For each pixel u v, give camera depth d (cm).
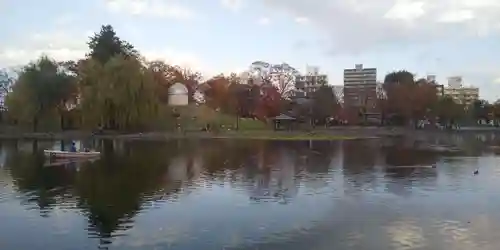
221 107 15188
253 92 15275
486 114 19338
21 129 11775
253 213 3141
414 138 11712
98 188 4125
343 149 8169
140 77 11281
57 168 5462
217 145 8894
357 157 6756
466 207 3303
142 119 11450
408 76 17825
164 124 12275
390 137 12019
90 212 3189
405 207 3306
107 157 6638
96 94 10831
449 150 8025
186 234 2653
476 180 4531
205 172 5125
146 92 11369
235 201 3538
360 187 4128
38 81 11375
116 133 11412
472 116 19238
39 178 4703
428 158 6650
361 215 3073
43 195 3800
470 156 6962
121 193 3869
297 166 5669
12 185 4297
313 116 15688
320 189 4034
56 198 3675
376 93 18188
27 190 4028
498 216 3033
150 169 5366
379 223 2864
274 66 19438
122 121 11138
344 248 2389
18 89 11450
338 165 5772
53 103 11669
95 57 13300
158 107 11744
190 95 16025
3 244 2495
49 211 3228
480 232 2662
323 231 2695
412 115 16050
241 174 4975
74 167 5556
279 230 2725
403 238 2548
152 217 3042
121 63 11188
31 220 2981
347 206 3347
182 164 5847
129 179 4619
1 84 15162
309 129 14325
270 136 11531
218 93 15462
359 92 19575
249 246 2438
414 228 2750
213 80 16350
